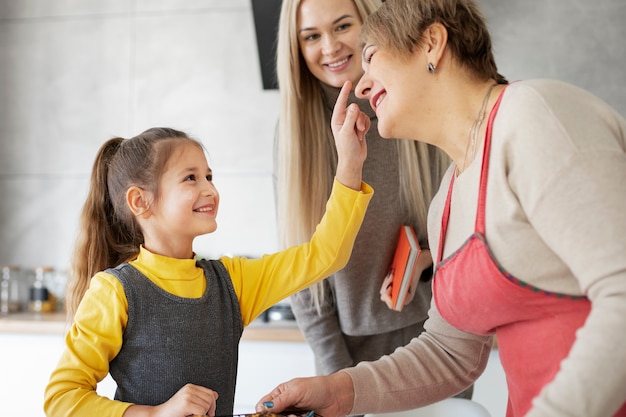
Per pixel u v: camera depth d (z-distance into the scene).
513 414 1.15
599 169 0.87
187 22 3.43
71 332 1.25
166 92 3.42
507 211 0.96
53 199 3.47
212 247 3.35
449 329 1.29
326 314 1.81
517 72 3.13
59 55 3.51
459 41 1.07
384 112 1.12
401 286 1.58
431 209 1.23
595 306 0.85
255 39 3.10
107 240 1.43
